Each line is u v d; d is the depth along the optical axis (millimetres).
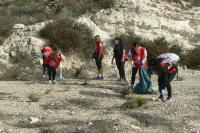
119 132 11211
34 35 27375
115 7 34438
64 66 25203
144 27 32906
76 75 23766
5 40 28250
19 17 39906
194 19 35750
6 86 19203
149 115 12992
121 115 13016
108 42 28609
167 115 13023
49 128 11594
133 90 17047
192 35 34062
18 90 18016
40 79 22312
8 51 26203
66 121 12398
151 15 33844
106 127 11523
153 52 28125
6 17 40219
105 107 14516
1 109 14008
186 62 28688
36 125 12156
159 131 11469
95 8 35844
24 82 20891
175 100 15117
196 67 28266
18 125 12188
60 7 38500
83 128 11453
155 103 14617
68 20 28594
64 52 26344
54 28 27328
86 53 26719
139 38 30156
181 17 35312
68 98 15961
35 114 13500
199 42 33438
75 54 26422
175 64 15258
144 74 16922
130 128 11562
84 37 27688
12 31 32031
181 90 17672
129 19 32969
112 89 18172
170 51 29109
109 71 25172
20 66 25031
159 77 15148
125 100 15594
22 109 14203
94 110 14141
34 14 40219
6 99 16016
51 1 42438
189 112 13336
